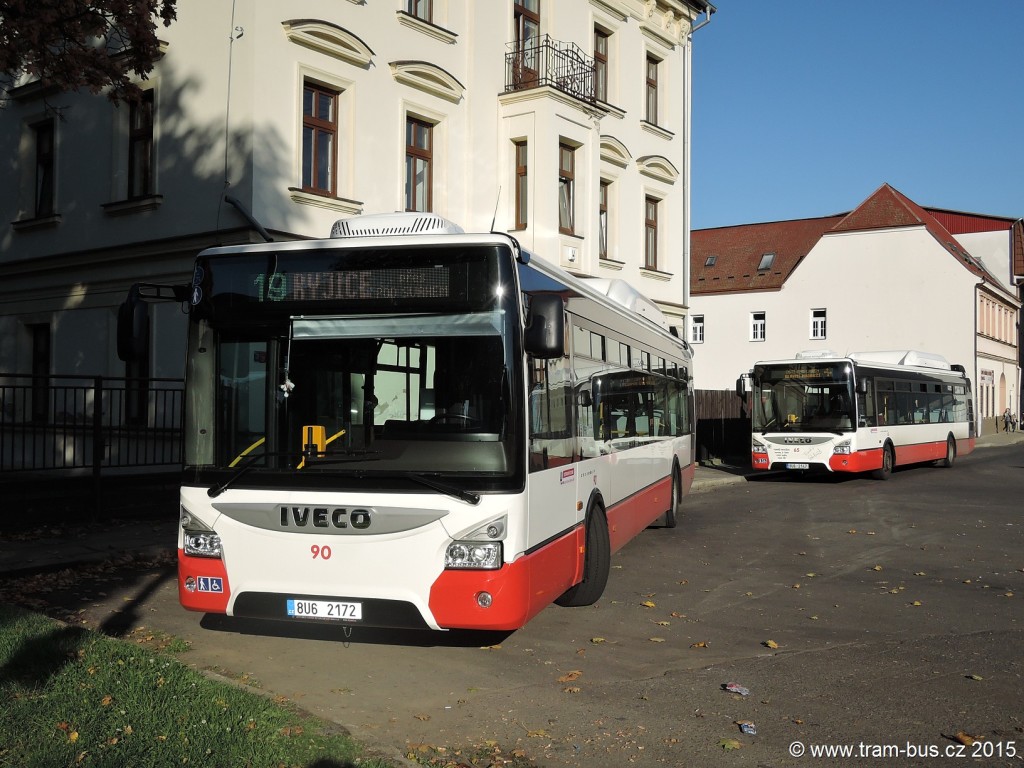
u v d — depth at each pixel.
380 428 6.23
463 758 4.90
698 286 55.16
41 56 10.51
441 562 6.05
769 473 25.91
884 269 50.06
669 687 6.21
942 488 21.58
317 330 6.37
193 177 16.31
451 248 6.28
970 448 32.81
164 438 13.59
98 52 11.07
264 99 15.76
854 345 50.69
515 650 7.10
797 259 54.16
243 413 6.43
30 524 12.01
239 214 15.58
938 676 6.51
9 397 11.83
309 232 16.53
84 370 18.06
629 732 5.33
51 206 19.06
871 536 13.57
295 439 6.32
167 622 7.74
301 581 6.22
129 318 6.54
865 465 22.70
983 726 5.48
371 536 6.12
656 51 26.45
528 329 6.14
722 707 5.79
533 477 6.43
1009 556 11.82
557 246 20.66
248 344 6.46
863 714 5.68
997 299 55.78
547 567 6.76
